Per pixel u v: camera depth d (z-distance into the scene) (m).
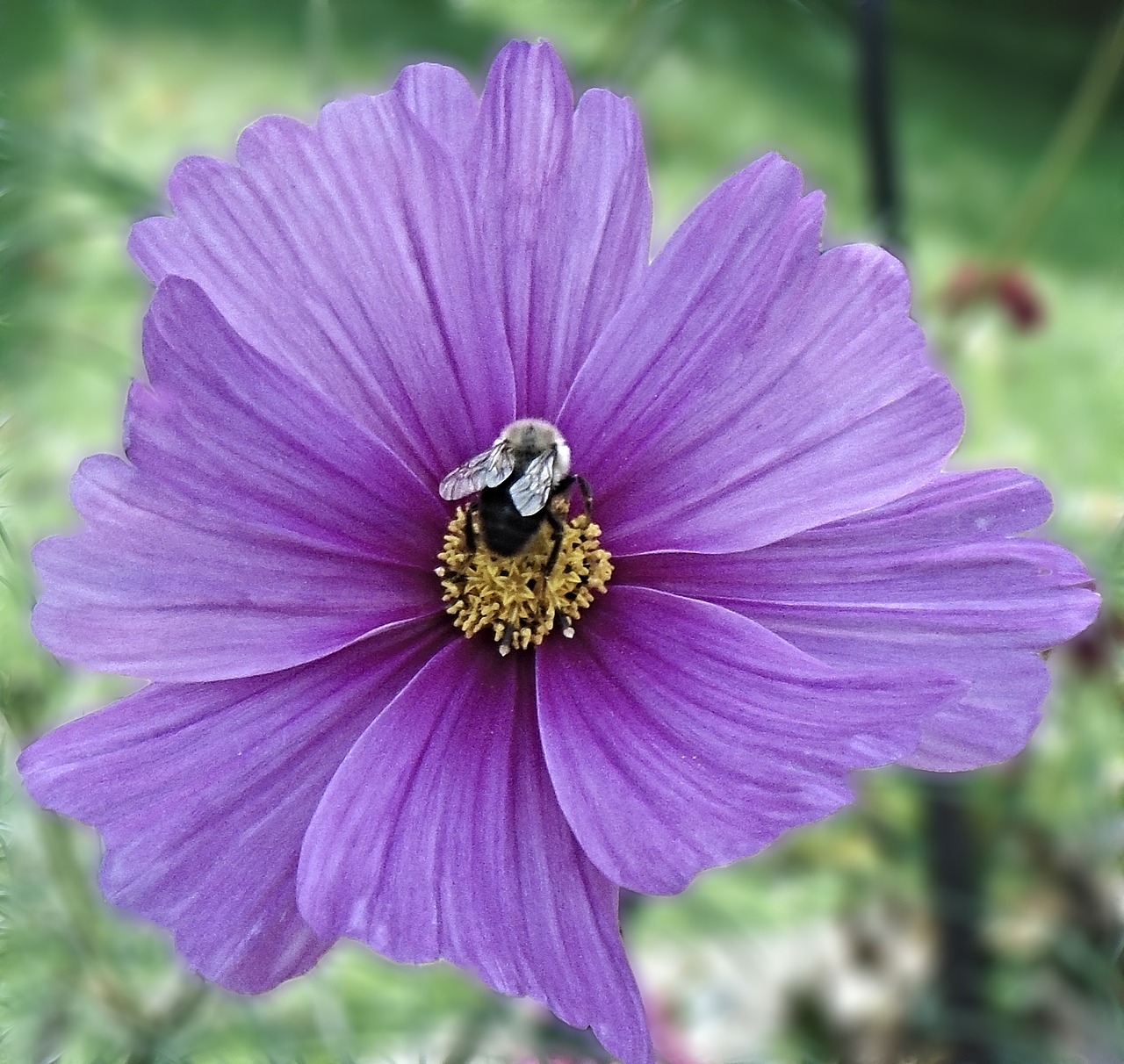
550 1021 0.13
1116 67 0.20
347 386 0.11
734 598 0.11
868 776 0.17
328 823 0.09
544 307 0.11
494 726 0.10
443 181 0.11
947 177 0.45
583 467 0.11
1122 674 0.15
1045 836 0.18
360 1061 0.13
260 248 0.10
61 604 0.09
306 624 0.10
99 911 0.14
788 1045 0.17
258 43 0.42
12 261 0.16
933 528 0.11
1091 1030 0.16
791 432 0.11
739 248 0.11
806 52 0.44
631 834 0.09
